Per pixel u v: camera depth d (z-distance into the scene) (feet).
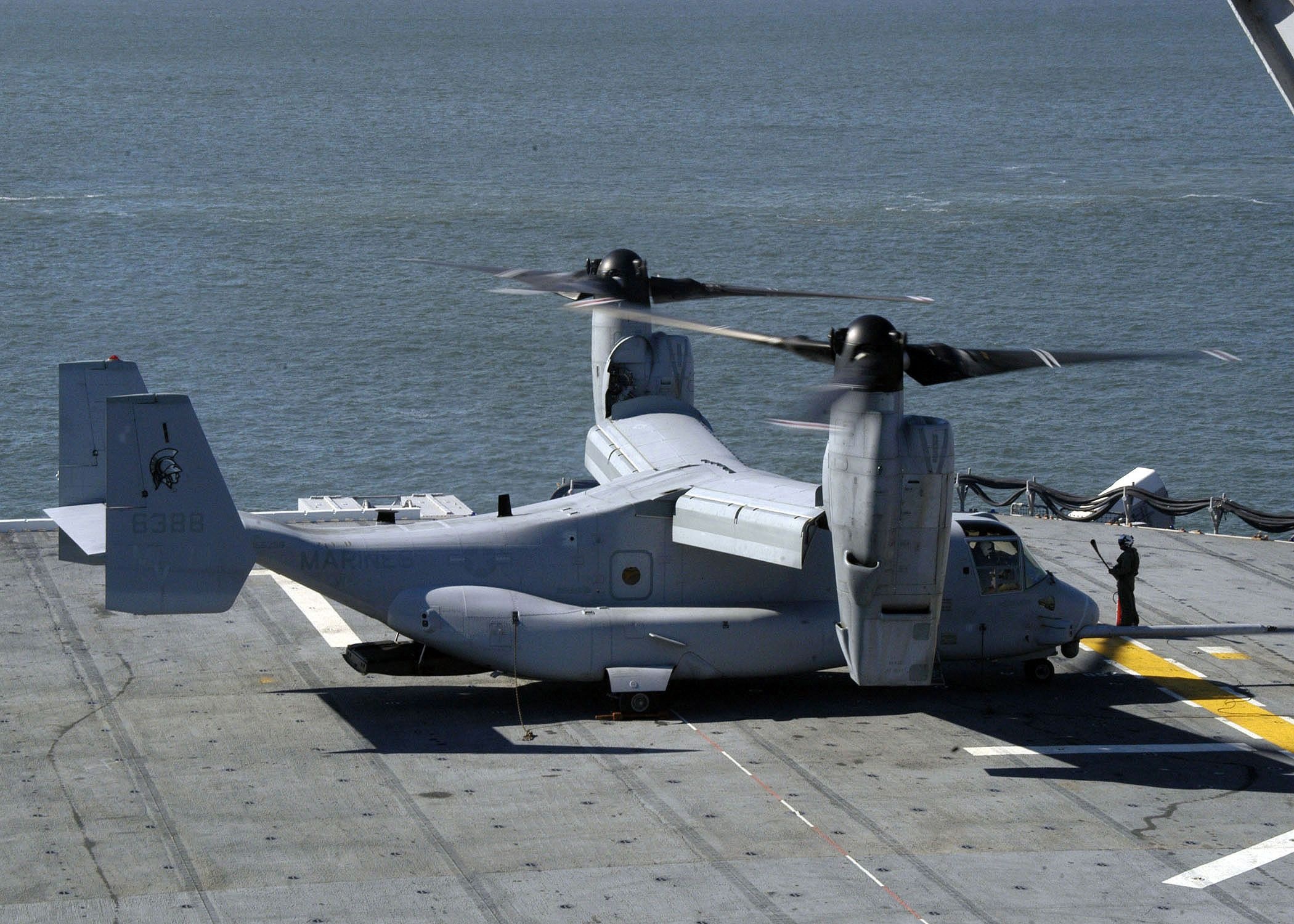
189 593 127.24
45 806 109.91
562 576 136.05
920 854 103.86
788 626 135.95
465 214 652.89
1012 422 345.92
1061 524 207.00
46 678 139.23
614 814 110.01
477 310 458.91
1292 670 148.87
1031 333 428.97
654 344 161.68
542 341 420.77
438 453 321.11
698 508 134.10
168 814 108.88
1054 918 94.68
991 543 142.41
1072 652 145.18
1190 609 166.50
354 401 359.66
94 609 159.74
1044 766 121.70
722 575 138.62
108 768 117.70
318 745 123.95
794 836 106.63
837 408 115.14
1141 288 493.77
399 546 133.59
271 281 503.61
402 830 106.63
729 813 110.73
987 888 98.63
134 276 506.07
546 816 109.70
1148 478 233.14
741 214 650.43
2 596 162.91
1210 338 421.59
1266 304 466.70
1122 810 112.68
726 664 135.33
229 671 142.82
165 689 137.08
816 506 127.85
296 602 164.66
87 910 93.25
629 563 137.28
